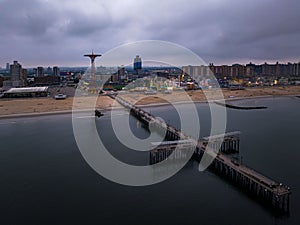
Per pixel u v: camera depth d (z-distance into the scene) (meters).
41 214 53.41
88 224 50.31
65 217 52.41
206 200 58.78
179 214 53.62
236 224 50.53
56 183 66.81
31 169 75.81
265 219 51.97
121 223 50.69
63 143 100.75
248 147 95.81
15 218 52.12
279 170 74.75
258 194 60.06
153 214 53.62
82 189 63.59
